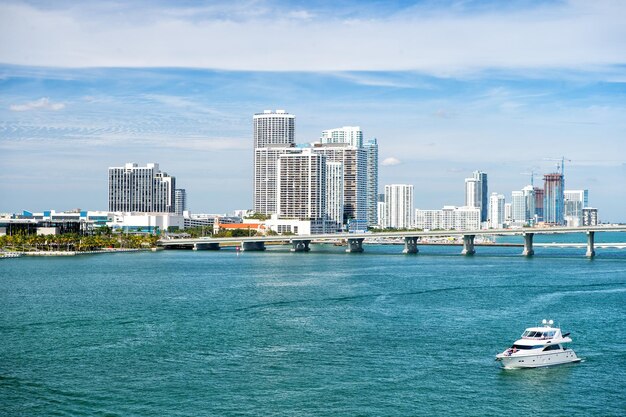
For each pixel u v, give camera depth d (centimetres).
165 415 12706
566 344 17812
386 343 17800
